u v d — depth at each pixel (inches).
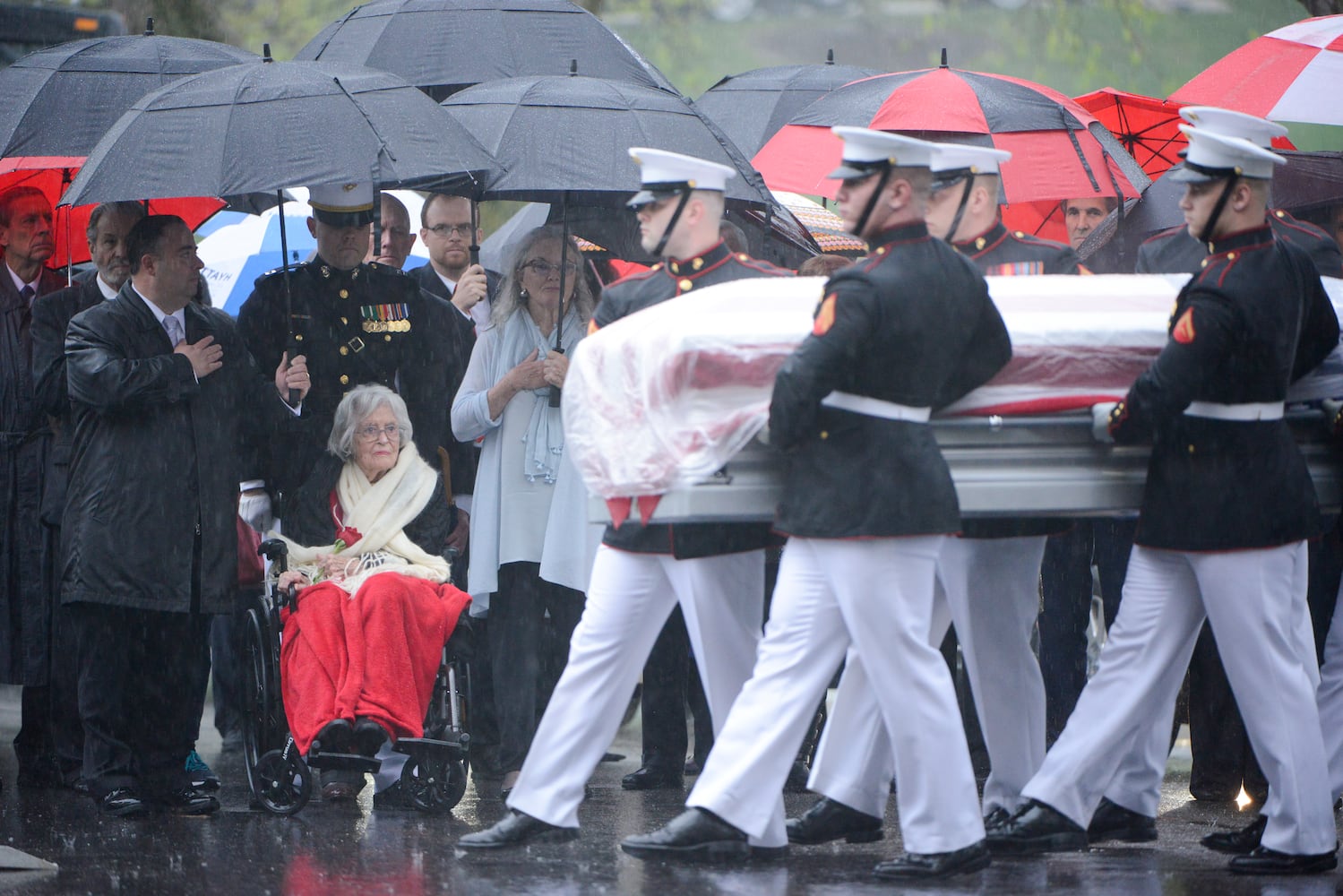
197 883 906.7
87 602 1097.4
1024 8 2883.9
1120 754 948.6
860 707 965.2
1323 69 1294.3
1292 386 975.6
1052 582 1235.2
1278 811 916.0
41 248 1299.2
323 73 1132.5
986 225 1069.8
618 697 956.6
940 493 866.8
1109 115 1528.1
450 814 1136.2
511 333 1214.3
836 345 837.8
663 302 946.7
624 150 1149.1
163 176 1070.4
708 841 927.7
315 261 1229.7
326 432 1202.0
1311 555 1138.0
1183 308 892.0
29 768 1279.5
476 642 1230.9
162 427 1114.1
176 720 1141.1
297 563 1149.1
